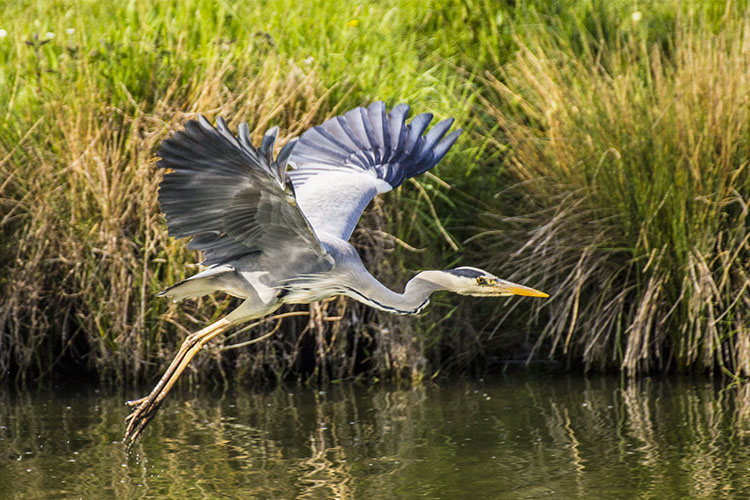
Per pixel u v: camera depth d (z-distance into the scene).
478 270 8.55
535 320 12.05
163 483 8.38
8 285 11.52
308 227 7.29
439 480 8.40
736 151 11.67
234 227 7.43
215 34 13.55
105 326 11.57
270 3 14.35
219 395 11.31
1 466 8.85
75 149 11.62
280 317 11.59
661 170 11.45
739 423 9.80
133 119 11.94
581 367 12.27
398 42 14.24
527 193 12.45
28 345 11.60
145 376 11.66
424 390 11.49
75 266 11.43
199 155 6.73
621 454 9.01
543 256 11.78
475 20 14.71
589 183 11.91
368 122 9.48
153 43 12.85
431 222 12.05
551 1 14.86
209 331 8.43
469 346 12.33
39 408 10.73
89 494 8.13
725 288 11.54
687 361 11.67
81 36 13.09
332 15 14.34
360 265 8.28
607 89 12.16
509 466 8.74
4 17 14.11
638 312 11.59
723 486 8.10
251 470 8.71
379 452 9.19
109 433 9.81
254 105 11.93
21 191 11.67
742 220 11.42
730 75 11.90
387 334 11.87
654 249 11.34
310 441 9.55
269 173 6.62
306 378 12.03
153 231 11.59
